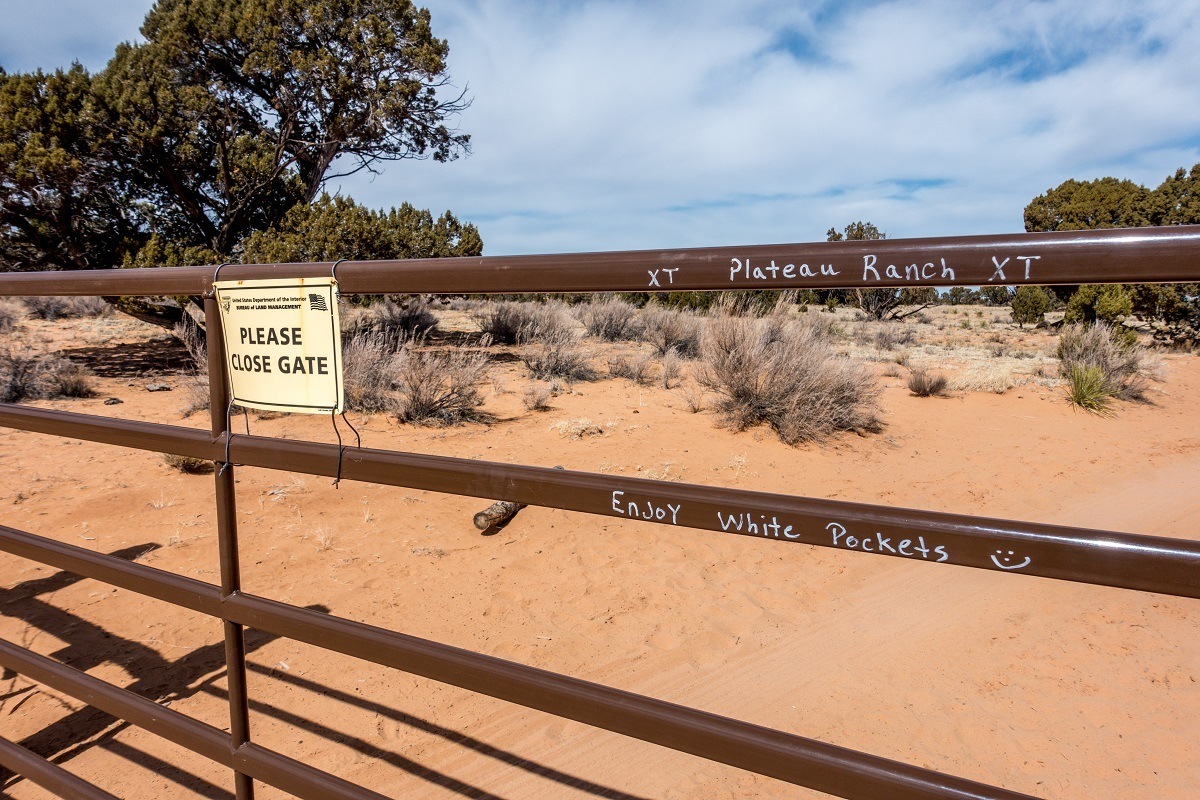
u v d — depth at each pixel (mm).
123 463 7195
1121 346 14117
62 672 2293
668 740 1431
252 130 16891
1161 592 1052
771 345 9789
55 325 19797
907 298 31719
